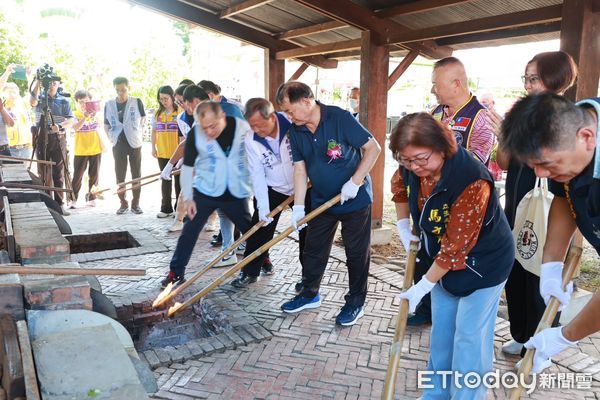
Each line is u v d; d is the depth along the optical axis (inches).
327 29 249.0
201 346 127.4
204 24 277.7
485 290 88.2
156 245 214.8
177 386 112.0
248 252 169.9
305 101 122.6
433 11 204.8
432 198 85.4
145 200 318.3
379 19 209.0
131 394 84.0
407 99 776.9
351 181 127.5
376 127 218.4
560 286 80.6
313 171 132.2
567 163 58.1
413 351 127.6
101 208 293.0
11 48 719.7
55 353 92.3
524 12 158.2
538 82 106.1
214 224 253.9
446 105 121.8
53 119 281.7
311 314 148.9
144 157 572.1
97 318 110.9
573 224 81.4
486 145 115.4
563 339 69.3
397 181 104.0
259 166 151.3
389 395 78.1
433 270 86.1
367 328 139.9
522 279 116.8
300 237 163.5
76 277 117.8
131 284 169.3
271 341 132.6
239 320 142.3
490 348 92.7
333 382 114.3
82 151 293.3
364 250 138.4
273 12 257.4
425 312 140.7
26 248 130.3
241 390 110.8
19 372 83.3
